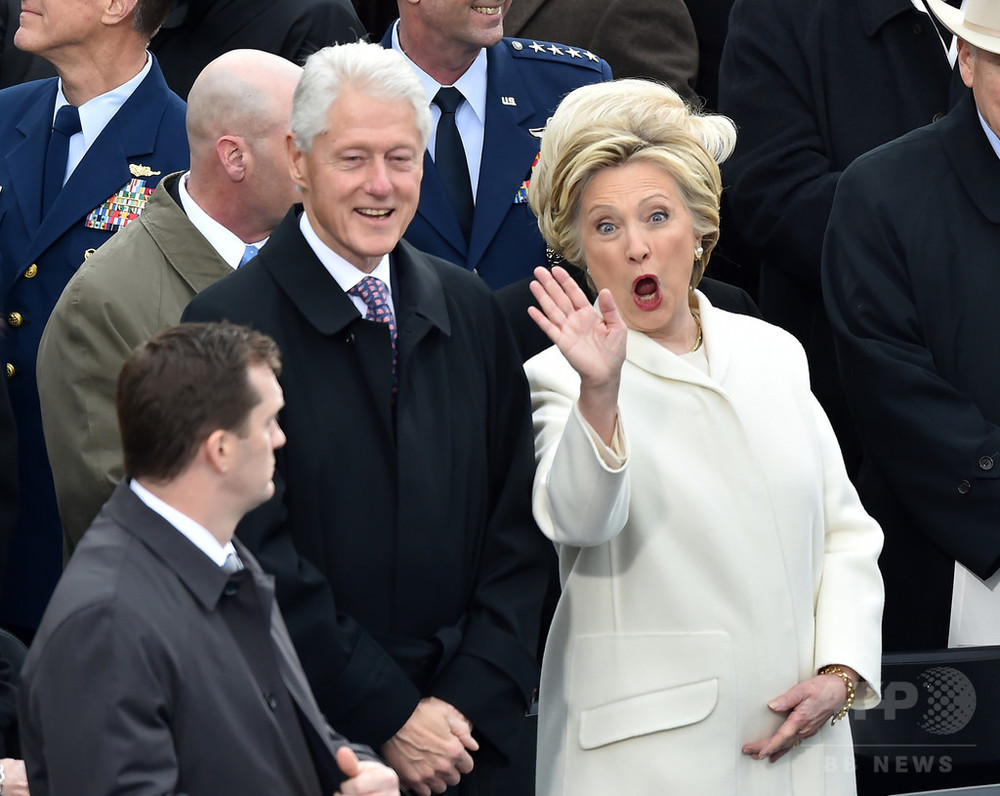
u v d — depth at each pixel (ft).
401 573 38.63
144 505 31.22
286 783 31.81
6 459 47.91
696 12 72.33
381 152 38.29
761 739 39.86
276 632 33.60
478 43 56.70
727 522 39.81
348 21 64.80
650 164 40.24
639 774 39.37
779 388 41.68
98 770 28.81
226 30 64.13
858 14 60.95
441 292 40.75
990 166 52.11
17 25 69.21
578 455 37.01
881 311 52.24
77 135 55.47
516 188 57.47
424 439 39.14
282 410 38.22
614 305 36.73
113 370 46.60
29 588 53.31
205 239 48.37
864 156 54.49
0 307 53.93
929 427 50.72
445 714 38.14
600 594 40.14
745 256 70.23
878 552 42.78
